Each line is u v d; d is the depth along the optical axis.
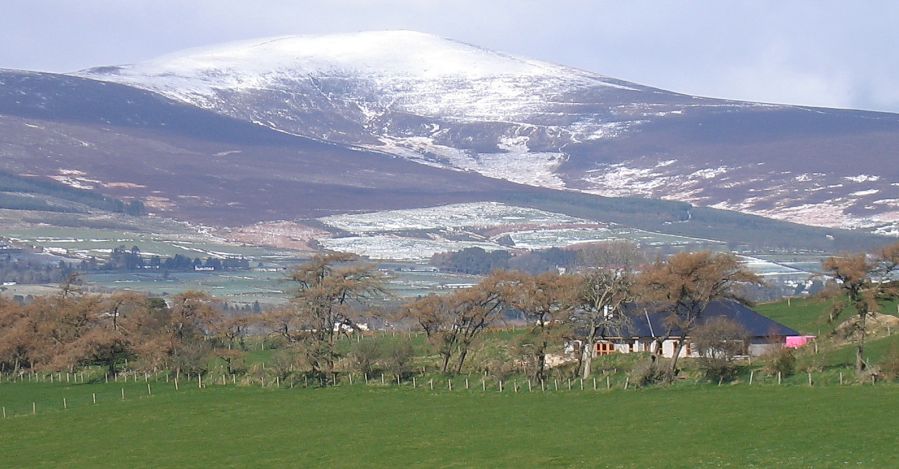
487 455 151.62
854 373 197.75
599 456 145.88
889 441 142.38
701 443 149.88
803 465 132.38
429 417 187.50
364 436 172.25
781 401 178.75
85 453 171.00
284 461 156.12
